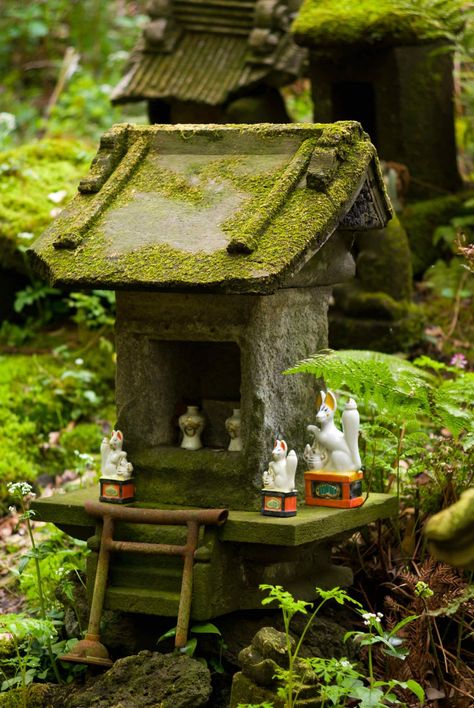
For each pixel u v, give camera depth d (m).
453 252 7.71
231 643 4.33
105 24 12.89
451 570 4.40
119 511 4.34
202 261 4.11
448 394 4.68
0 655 4.68
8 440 6.42
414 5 7.23
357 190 4.32
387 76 7.60
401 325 6.85
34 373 7.00
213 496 4.37
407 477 5.18
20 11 12.79
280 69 7.71
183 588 4.18
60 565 5.22
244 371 4.30
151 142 4.70
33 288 7.69
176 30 8.12
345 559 4.98
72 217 4.54
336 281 4.67
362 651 4.49
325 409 4.47
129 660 4.17
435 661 4.36
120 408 4.53
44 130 11.65
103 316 7.09
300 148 4.38
